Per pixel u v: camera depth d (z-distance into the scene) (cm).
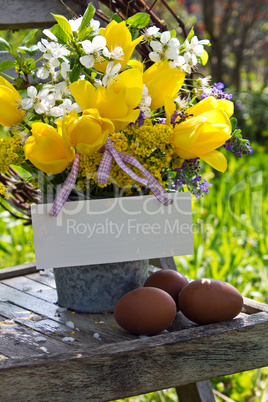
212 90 76
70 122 69
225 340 71
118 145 70
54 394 66
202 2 321
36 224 72
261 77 454
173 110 71
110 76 69
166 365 69
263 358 72
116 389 67
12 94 71
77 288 79
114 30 72
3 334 74
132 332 73
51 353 67
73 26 71
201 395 90
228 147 75
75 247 73
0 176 102
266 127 297
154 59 72
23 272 95
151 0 232
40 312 80
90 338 74
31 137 70
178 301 77
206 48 330
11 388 65
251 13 339
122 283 78
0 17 92
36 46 72
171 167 74
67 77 71
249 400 114
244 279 143
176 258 144
